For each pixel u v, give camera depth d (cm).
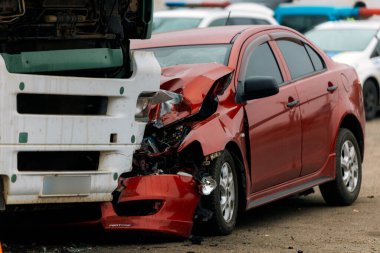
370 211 1323
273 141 1200
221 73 1140
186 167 1085
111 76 1001
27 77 924
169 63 1200
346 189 1359
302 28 3359
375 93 2623
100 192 988
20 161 944
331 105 1329
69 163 979
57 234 1112
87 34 972
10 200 934
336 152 1336
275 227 1192
